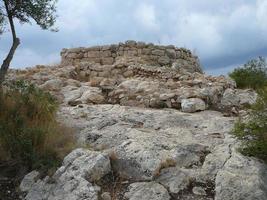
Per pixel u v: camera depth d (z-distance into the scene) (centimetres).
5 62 1135
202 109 1258
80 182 792
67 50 2114
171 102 1305
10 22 1158
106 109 1230
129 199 759
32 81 1573
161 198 750
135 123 1091
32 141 912
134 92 1411
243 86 1731
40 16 1190
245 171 789
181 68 1902
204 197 761
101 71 1820
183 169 828
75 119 1129
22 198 809
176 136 985
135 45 2069
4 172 872
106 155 845
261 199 732
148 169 819
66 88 1486
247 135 889
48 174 837
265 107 875
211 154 866
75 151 873
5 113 998
